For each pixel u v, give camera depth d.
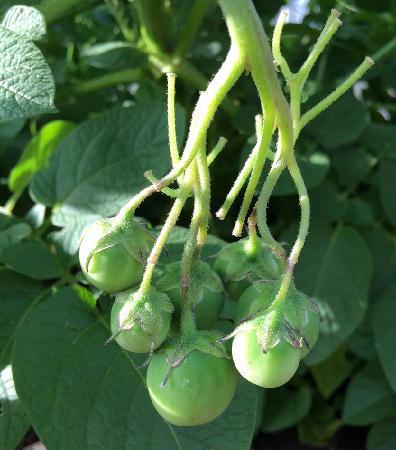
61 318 0.21
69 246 0.24
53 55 0.39
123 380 0.20
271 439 0.45
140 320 0.15
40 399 0.19
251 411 0.20
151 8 0.31
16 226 0.25
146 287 0.15
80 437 0.19
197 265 0.16
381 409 0.37
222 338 0.15
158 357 0.15
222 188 0.37
